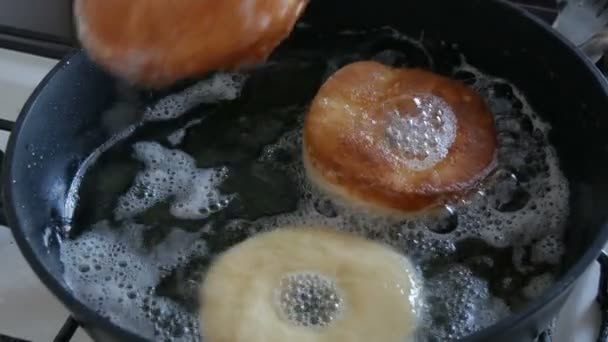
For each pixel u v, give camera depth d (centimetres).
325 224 55
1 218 57
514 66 60
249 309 51
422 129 57
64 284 49
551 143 58
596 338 53
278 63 63
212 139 60
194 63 50
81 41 50
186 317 52
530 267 54
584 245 52
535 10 63
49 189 56
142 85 57
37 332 55
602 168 53
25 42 66
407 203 55
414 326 51
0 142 62
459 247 55
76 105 57
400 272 53
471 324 52
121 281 54
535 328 47
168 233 56
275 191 57
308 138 57
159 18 49
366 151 56
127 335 45
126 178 58
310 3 61
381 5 61
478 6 58
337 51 63
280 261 53
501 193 57
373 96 58
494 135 58
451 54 62
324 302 51
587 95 55
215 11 49
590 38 62
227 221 56
